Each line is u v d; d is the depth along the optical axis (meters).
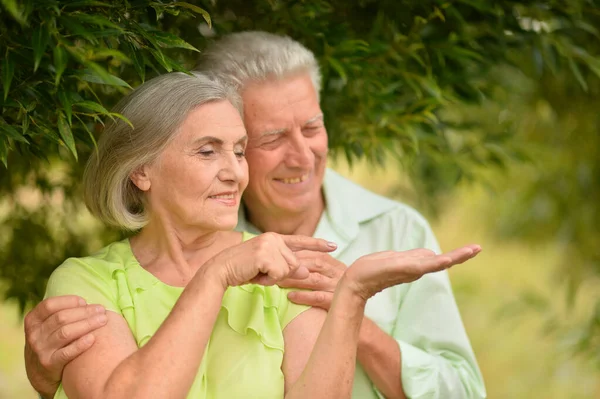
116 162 2.81
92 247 4.43
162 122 2.74
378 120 4.01
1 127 2.75
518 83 5.60
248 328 2.75
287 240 2.72
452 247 9.52
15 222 4.27
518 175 6.99
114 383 2.53
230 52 3.26
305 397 2.60
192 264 2.89
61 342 2.65
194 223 2.79
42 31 2.48
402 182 6.05
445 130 4.65
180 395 2.54
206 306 2.60
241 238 3.00
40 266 4.29
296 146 3.22
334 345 2.61
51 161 4.21
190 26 3.56
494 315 8.33
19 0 2.48
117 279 2.83
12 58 2.68
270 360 2.73
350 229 3.42
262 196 3.30
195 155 2.75
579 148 6.42
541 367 8.07
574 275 6.90
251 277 2.64
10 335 8.38
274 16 3.75
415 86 3.89
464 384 3.32
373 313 3.33
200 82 2.79
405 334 3.36
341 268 3.06
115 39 2.92
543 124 6.34
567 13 4.12
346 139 4.09
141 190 2.88
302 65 3.24
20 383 7.70
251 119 3.21
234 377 2.69
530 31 4.16
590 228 6.76
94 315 2.67
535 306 6.95
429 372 3.22
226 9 3.79
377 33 3.90
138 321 2.75
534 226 7.16
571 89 5.62
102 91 3.63
